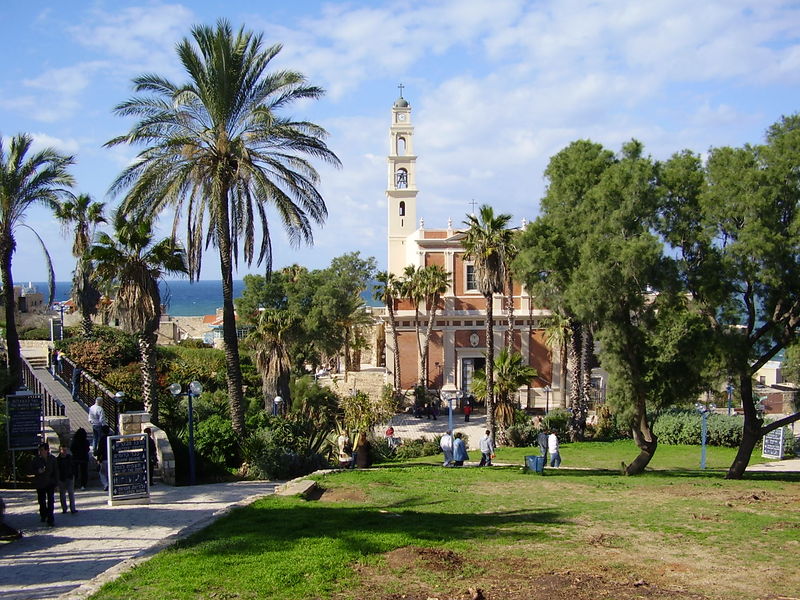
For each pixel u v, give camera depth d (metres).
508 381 37.84
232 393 23.27
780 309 22.23
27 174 27.81
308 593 8.62
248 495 17.16
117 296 24.56
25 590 9.38
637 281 21.33
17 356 28.09
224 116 23.16
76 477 17.73
